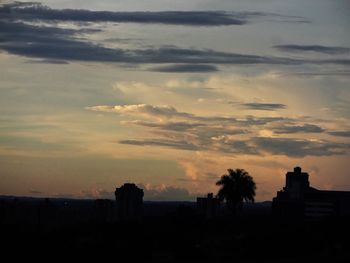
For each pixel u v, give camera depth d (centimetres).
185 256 12356
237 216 15950
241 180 15462
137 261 12119
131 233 14138
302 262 11744
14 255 12181
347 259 11750
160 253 12638
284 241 13188
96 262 12038
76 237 13775
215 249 12912
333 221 15200
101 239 13512
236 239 13600
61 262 11944
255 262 11988
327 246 13012
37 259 12081
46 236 13638
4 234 13350
